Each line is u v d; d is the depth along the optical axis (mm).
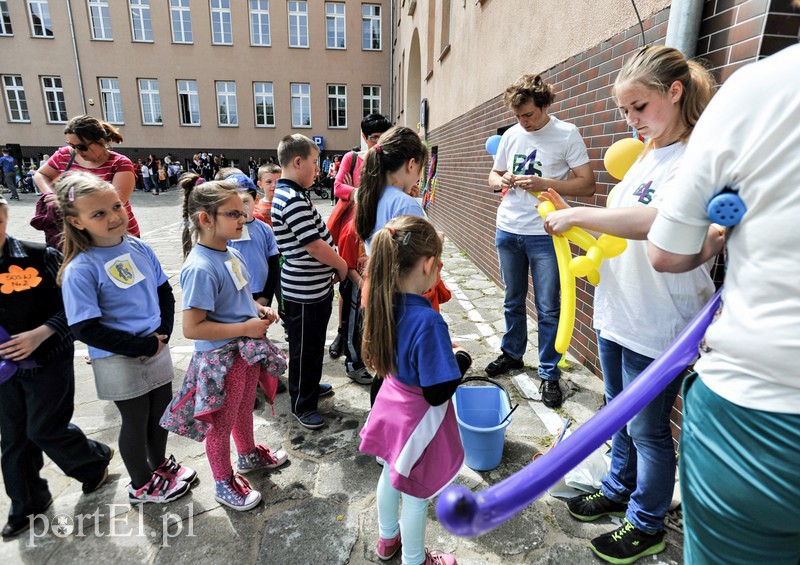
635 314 1483
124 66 20078
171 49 20094
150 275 1912
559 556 1724
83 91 20188
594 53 2975
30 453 1864
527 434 2457
